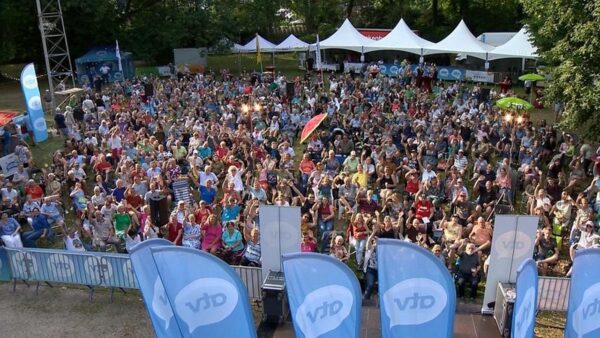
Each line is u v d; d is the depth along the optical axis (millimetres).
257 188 14617
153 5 40250
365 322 10570
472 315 10602
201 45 40406
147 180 15484
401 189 16406
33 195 15195
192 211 13305
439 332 8359
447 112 23172
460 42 34625
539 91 28250
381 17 52844
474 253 11391
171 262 8352
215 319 8648
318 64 32906
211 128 20312
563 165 17594
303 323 8336
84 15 37188
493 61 37031
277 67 43438
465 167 17281
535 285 8250
